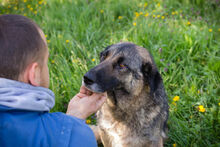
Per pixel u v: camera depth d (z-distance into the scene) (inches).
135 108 117.7
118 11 275.3
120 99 117.2
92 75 104.0
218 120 134.7
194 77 173.0
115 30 238.7
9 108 42.1
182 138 127.3
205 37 205.6
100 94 73.0
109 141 129.7
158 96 119.5
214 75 171.6
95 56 183.5
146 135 118.7
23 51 43.7
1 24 43.0
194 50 197.0
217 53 198.7
